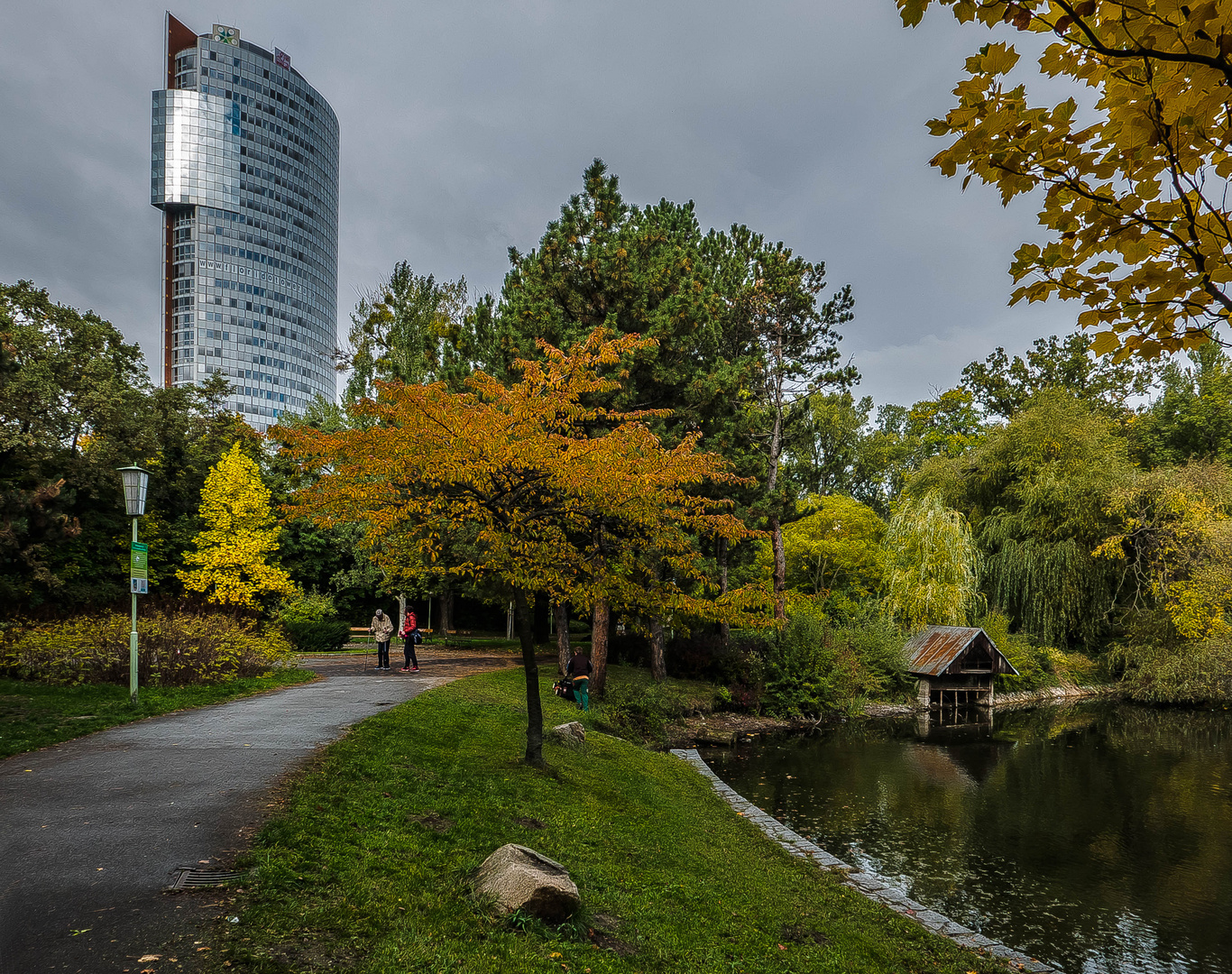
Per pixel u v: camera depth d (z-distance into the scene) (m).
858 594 40.06
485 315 24.50
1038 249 3.56
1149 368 54.12
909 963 8.70
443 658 28.20
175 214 153.75
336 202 180.62
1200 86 2.78
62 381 27.77
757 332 31.81
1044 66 3.13
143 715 12.77
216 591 30.98
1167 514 34.00
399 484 11.10
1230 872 13.84
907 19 3.09
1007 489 39.00
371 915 5.63
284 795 7.99
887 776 20.45
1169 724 29.44
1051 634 36.06
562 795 10.59
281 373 161.00
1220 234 3.12
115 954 4.69
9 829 6.82
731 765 20.88
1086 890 12.91
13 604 21.09
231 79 156.50
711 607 14.20
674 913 7.68
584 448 10.56
